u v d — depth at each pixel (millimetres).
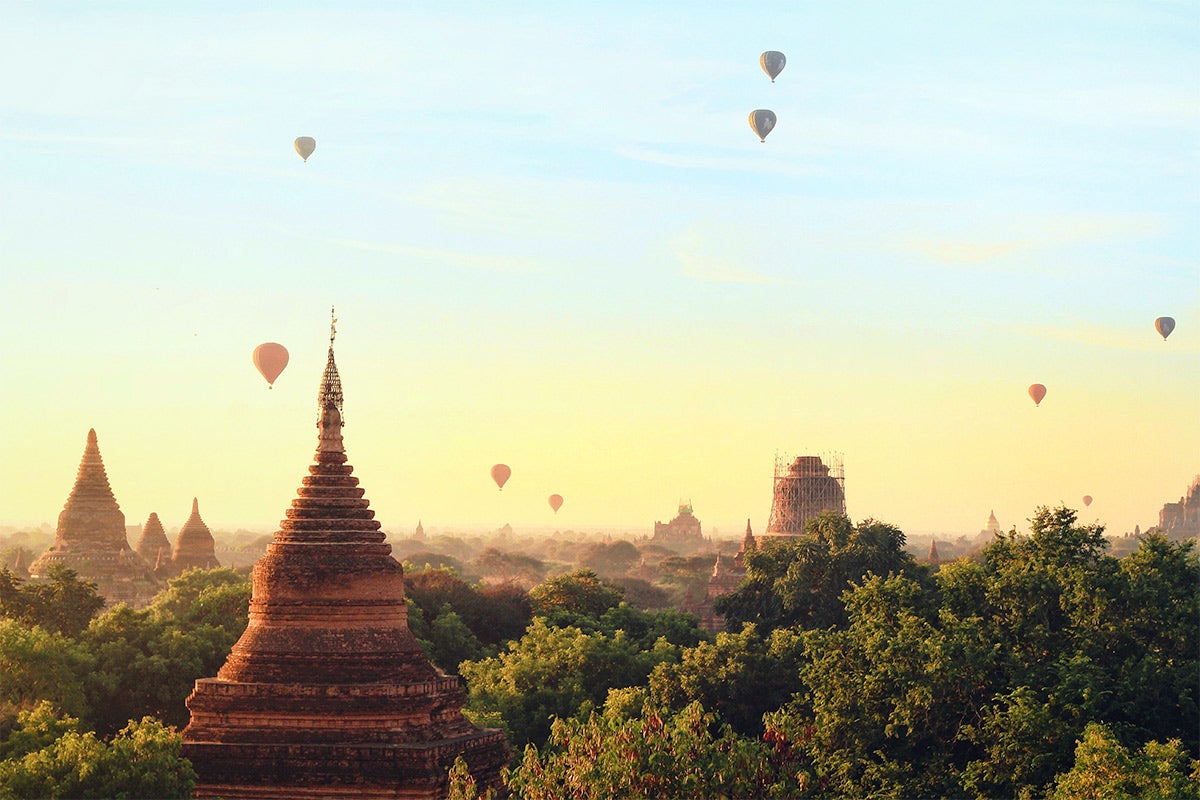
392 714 64688
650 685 95188
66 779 57875
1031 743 61000
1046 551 73938
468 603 124438
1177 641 67688
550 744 56719
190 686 87625
